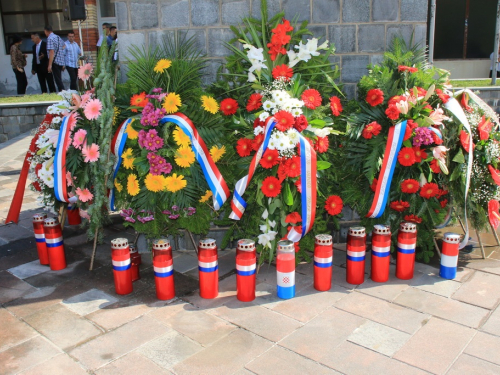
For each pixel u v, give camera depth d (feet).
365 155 13.33
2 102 36.58
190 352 9.72
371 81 13.94
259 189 12.48
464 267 13.44
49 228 13.71
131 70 13.79
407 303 11.46
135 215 13.20
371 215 12.85
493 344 9.75
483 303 11.37
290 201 12.24
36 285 13.04
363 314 11.01
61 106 13.70
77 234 17.15
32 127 35.14
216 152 13.03
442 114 12.91
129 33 14.87
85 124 13.06
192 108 13.29
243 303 11.72
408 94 12.88
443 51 50.21
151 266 14.29
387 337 10.07
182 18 14.69
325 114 13.55
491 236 15.70
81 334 10.50
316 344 9.88
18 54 45.75
